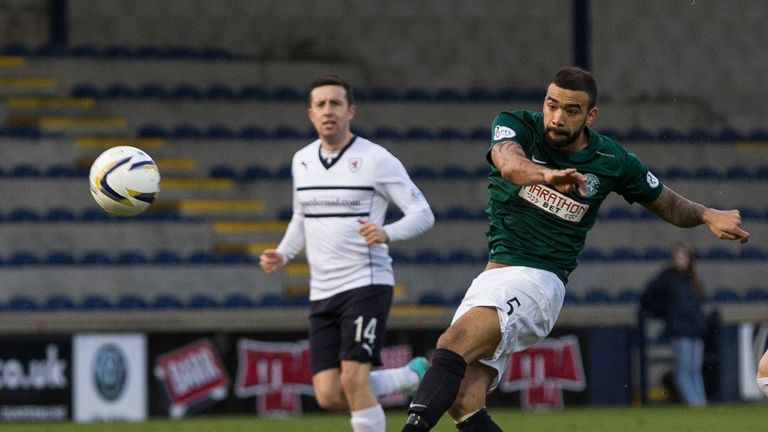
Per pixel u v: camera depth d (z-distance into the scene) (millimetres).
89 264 57188
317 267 26328
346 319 25844
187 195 65875
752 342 53344
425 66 77938
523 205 20312
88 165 66562
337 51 77000
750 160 76125
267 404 46688
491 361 19859
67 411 44781
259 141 69500
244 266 58750
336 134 26172
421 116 74938
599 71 79188
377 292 25953
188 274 57906
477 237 66125
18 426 41906
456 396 19344
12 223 59469
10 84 70312
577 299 60062
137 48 74375
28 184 62344
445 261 61750
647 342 53969
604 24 79375
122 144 67625
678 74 80062
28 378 44438
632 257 64875
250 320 46656
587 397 50656
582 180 17109
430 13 78062
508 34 78812
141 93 71688
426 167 71562
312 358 26500
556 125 19141
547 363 50062
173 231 61500
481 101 76188
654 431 38406
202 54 74375
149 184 24297
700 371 52406
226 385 46344
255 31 76062
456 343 19406
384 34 77625
